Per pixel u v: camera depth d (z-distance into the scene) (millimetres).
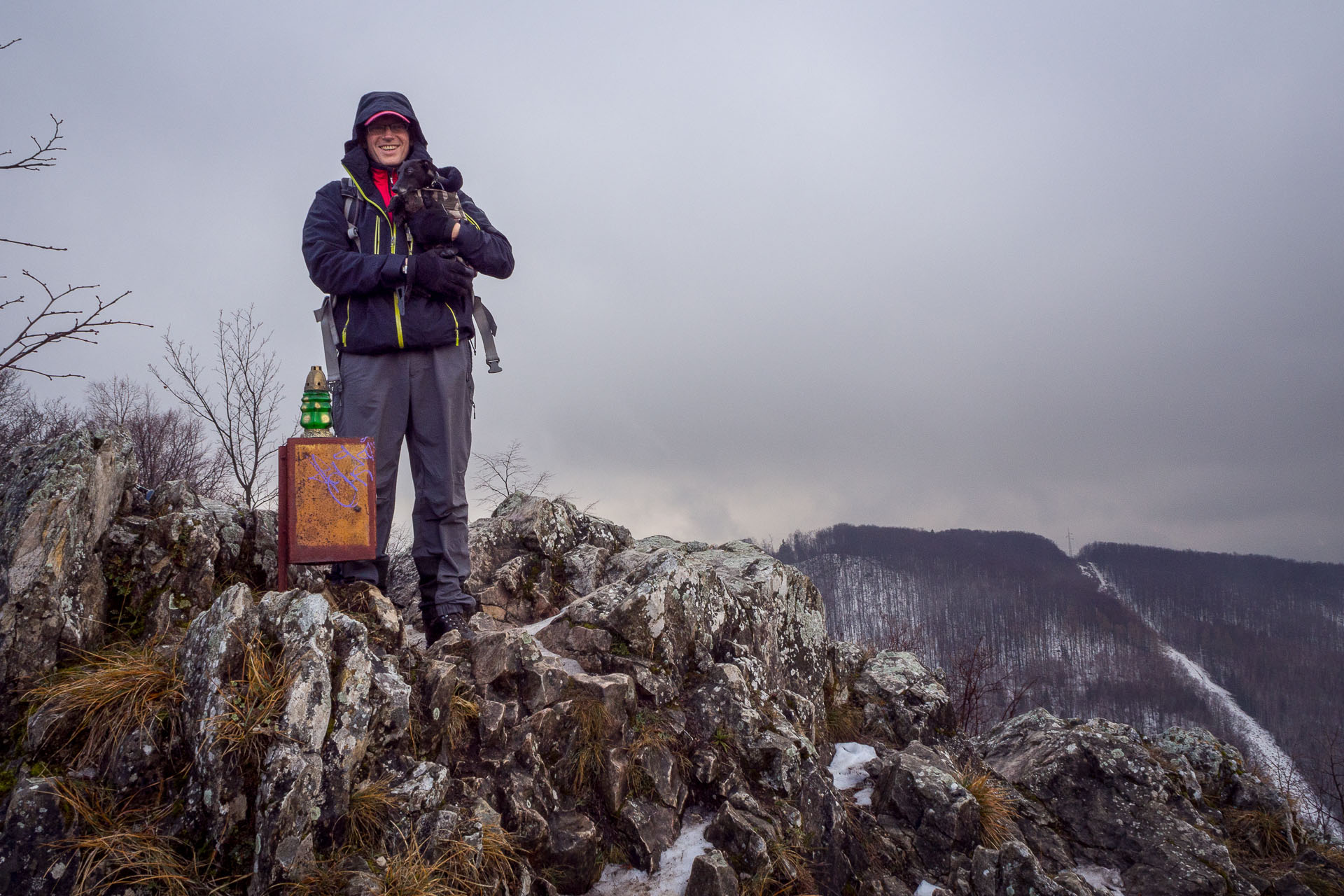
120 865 2436
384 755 3062
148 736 2730
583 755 3734
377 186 4086
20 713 2854
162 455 17047
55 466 3232
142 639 3342
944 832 4266
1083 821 4926
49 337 3971
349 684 2953
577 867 3361
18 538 3006
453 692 3521
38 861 2412
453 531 4234
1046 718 6012
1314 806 8109
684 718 4266
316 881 2559
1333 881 4902
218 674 2785
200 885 2475
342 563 3930
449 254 3932
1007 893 4051
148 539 3596
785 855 3732
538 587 5434
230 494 16484
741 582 5598
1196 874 4512
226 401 15648
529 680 3883
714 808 3998
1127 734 6141
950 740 6066
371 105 3982
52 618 3004
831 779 4324
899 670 6402
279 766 2629
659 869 3588
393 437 4086
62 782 2594
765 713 4578
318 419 3768
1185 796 5191
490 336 4418
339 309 4012
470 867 2871
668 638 4531
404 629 4270
